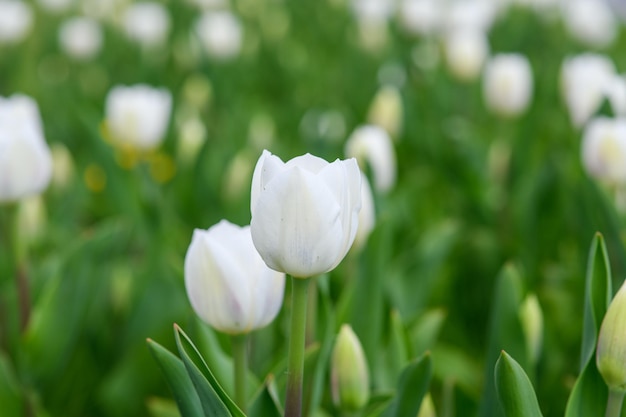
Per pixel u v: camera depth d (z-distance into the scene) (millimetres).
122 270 1783
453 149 2232
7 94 3422
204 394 1190
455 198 2301
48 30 4148
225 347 1485
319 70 3600
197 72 3391
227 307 1252
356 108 2957
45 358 1576
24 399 1523
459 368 1674
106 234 1601
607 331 1206
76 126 2762
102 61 3740
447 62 3188
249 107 2943
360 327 1501
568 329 1729
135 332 1654
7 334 1659
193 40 3637
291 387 1198
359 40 3797
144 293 1655
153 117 2068
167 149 2551
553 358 1660
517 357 1405
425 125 2594
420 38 3908
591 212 1705
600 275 1260
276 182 1146
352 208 1171
